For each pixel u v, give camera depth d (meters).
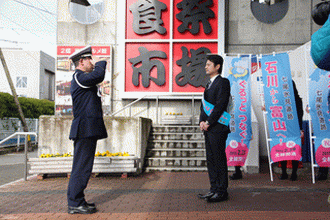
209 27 8.70
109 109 8.88
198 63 8.70
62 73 9.02
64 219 2.97
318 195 3.95
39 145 6.25
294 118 5.09
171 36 8.76
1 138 14.99
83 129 3.23
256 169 5.98
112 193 4.16
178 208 3.35
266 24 8.64
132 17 8.95
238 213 3.12
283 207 3.36
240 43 8.66
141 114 8.99
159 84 8.75
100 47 8.98
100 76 3.28
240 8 8.72
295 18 8.59
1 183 5.43
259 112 7.61
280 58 5.30
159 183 4.93
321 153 4.89
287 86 5.18
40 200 3.78
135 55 8.90
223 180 3.64
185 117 8.48
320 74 5.00
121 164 5.47
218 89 3.62
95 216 3.07
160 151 6.86
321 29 2.05
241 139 5.31
